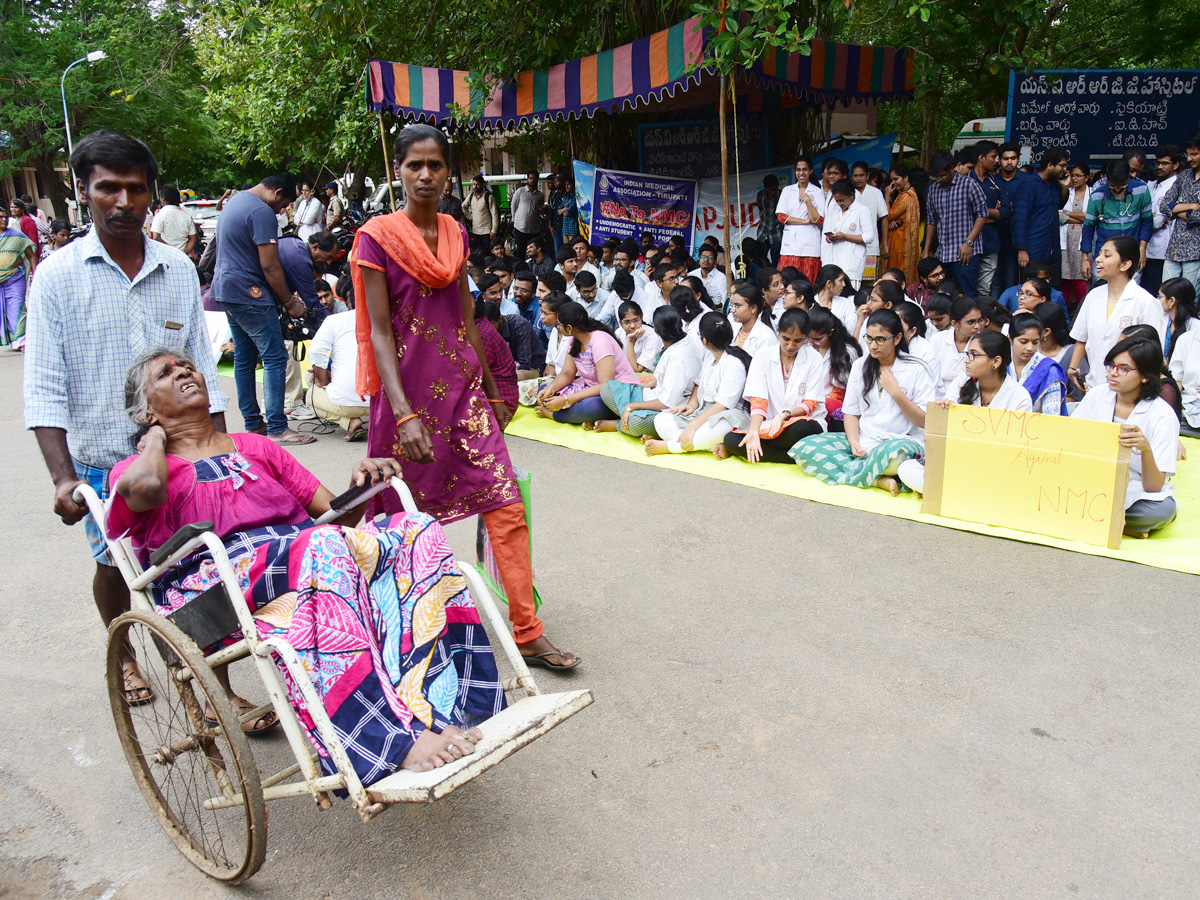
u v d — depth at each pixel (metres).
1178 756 2.81
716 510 5.04
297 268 7.37
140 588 2.61
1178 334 6.29
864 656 3.44
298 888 2.42
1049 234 8.50
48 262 2.89
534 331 7.72
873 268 8.54
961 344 5.83
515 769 2.87
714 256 8.89
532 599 3.45
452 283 3.25
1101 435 4.25
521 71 8.59
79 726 3.23
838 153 10.36
